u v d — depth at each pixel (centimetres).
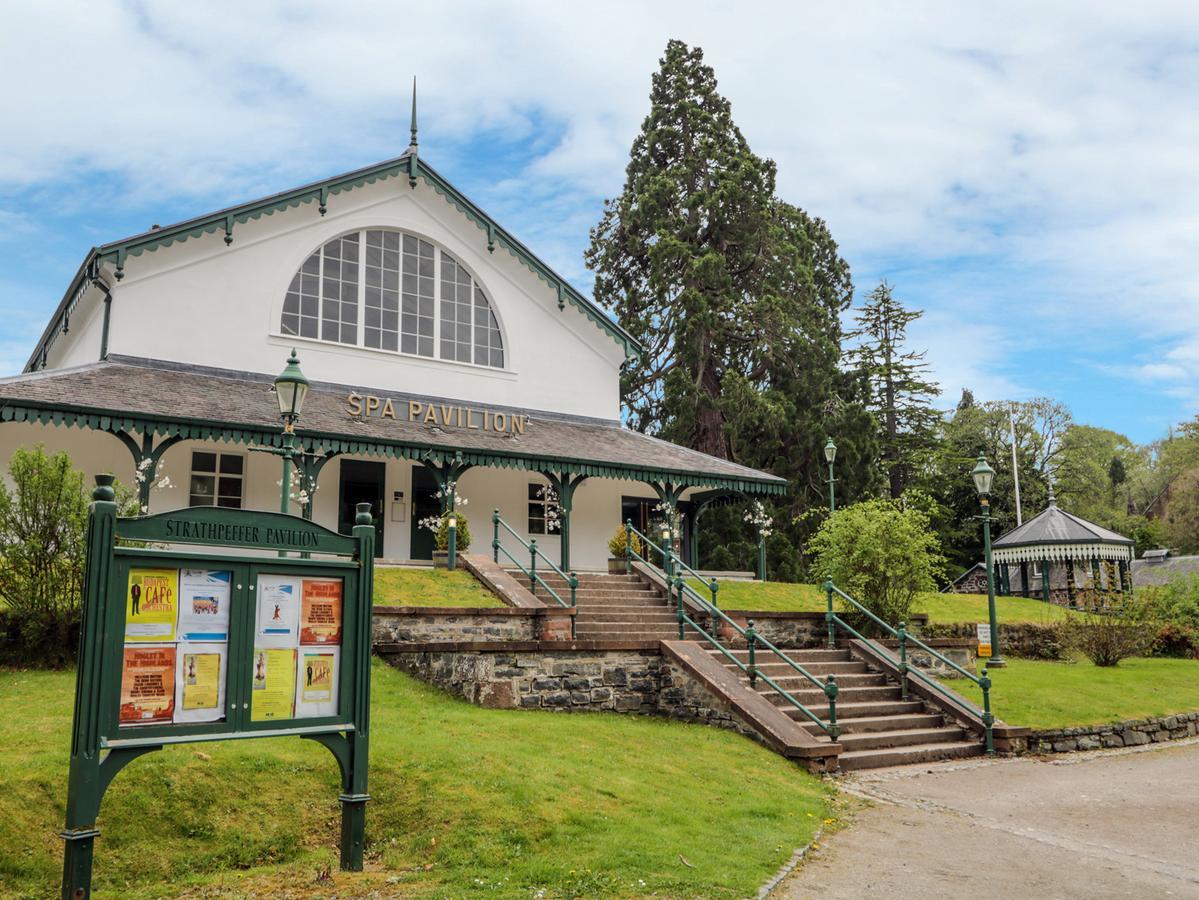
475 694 1438
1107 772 1470
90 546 676
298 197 2556
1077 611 2875
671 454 2870
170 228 2358
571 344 3025
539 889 762
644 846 868
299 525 779
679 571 2177
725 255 4525
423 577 1931
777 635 2006
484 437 2494
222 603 732
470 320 2856
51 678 1301
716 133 4569
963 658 2120
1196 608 2947
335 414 2330
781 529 4162
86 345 2636
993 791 1289
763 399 4075
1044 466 6944
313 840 894
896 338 5981
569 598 2011
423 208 2798
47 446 2125
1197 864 934
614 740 1276
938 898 795
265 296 2498
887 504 2227
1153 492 7981
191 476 2297
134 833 848
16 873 772
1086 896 815
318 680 782
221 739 717
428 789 959
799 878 839
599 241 4759
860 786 1280
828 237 5000
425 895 746
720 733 1430
